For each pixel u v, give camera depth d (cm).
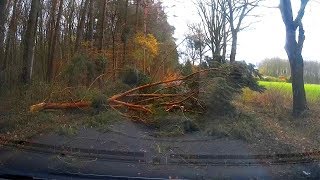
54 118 1427
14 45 2338
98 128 1303
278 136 1303
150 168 926
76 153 1002
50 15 2897
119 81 1780
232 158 1041
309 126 1538
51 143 1107
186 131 1318
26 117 1428
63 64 2347
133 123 1427
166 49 2798
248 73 1602
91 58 2098
